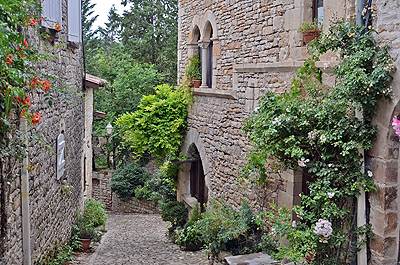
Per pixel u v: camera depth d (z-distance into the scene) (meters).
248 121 5.70
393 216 3.61
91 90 12.47
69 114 7.32
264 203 6.23
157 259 7.30
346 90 3.63
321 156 3.99
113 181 16.05
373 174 3.70
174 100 9.88
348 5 4.05
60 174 6.18
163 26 22.61
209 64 8.94
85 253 7.50
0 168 3.43
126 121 10.14
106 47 28.98
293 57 5.58
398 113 3.44
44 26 5.03
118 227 11.94
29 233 4.15
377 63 3.48
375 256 3.70
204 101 8.71
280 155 4.61
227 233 6.07
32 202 4.44
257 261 5.57
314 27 5.02
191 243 8.13
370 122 3.70
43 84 3.73
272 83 5.98
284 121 4.29
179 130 9.98
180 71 10.41
